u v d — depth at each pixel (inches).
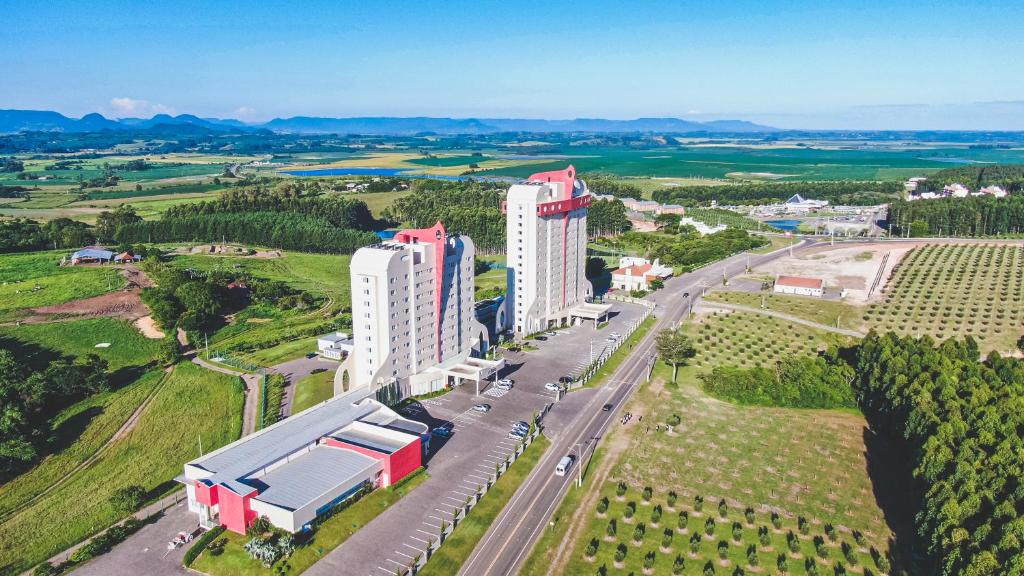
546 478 5265.8
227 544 4372.5
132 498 4746.6
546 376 7342.5
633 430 6058.1
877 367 6678.2
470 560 4306.1
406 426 5674.2
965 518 4237.2
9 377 6486.2
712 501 4970.5
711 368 7598.4
